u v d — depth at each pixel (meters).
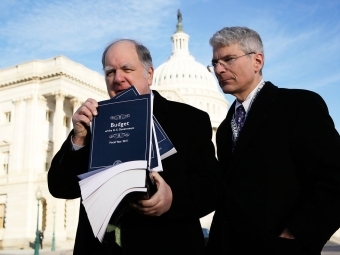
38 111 56.50
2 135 57.66
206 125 4.83
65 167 4.39
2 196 55.47
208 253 5.42
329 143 4.57
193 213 4.14
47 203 52.22
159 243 4.10
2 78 58.44
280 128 5.10
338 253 29.06
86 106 4.09
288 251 4.38
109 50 4.72
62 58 56.00
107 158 3.74
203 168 4.50
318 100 5.04
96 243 4.15
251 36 5.75
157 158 3.75
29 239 50.69
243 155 5.25
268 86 5.57
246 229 4.81
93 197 3.40
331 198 4.29
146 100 3.89
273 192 4.87
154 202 3.52
